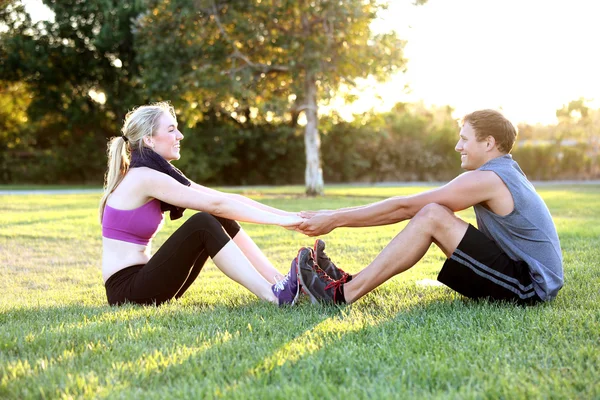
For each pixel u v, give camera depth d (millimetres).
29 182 29594
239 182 32031
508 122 2961
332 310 2969
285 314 2871
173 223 9000
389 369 1964
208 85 16656
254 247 3428
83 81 28938
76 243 6941
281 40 16516
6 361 2080
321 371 1963
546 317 2643
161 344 2326
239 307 3164
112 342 2324
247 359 2082
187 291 3854
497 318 2648
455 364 2014
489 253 2826
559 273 2895
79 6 27438
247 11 16766
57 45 27922
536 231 2850
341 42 16812
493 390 1725
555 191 19422
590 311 2789
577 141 32031
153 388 1832
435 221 2859
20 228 8273
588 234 6727
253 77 17250
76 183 30172
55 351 2232
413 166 33281
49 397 1747
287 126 31219
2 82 28656
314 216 3236
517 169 2988
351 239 6984
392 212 3094
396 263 2945
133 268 3188
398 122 33406
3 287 4254
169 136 3248
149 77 17641
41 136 30797
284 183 32500
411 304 3148
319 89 17031
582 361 2023
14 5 27188
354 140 32656
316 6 16344
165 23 17375
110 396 1726
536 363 2018
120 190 3172
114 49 27406
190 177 29297
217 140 29469
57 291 4062
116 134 29734
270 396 1712
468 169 3113
